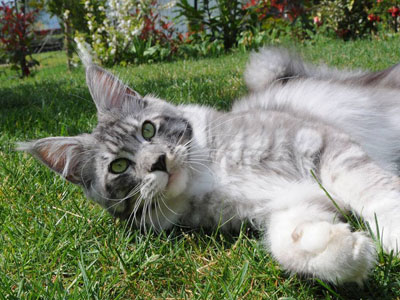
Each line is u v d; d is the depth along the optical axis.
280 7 1.67
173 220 0.39
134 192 0.38
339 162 0.35
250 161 0.38
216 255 0.32
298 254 0.27
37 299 0.28
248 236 0.36
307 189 0.35
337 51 1.17
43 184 0.47
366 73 0.54
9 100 0.91
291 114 0.43
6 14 1.83
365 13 1.60
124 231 0.38
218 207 0.37
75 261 0.33
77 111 0.74
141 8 1.77
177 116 0.43
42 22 2.28
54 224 0.39
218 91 0.74
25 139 0.61
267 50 0.58
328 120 0.44
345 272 0.26
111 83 0.44
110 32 1.70
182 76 1.00
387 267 0.27
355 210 0.33
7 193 0.45
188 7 1.71
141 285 0.30
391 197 0.31
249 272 0.29
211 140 0.40
